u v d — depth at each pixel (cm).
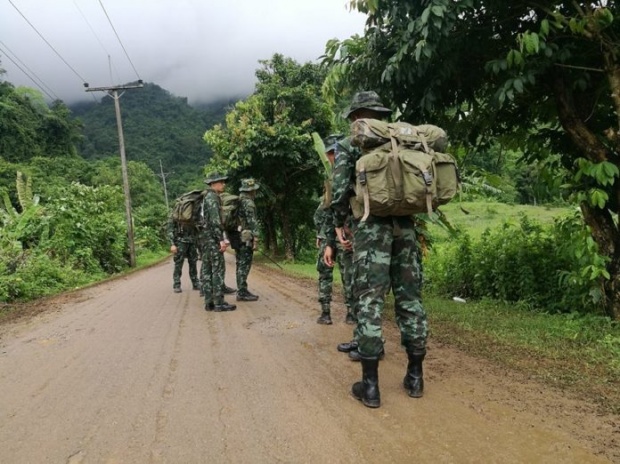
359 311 300
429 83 566
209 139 1778
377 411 289
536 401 297
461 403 298
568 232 545
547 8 500
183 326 564
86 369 397
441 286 801
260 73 1922
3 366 417
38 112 5684
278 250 2297
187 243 931
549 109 591
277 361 400
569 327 482
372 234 301
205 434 264
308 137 1703
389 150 284
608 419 269
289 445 248
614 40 477
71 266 1363
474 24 530
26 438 266
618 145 482
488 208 1825
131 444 255
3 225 1439
